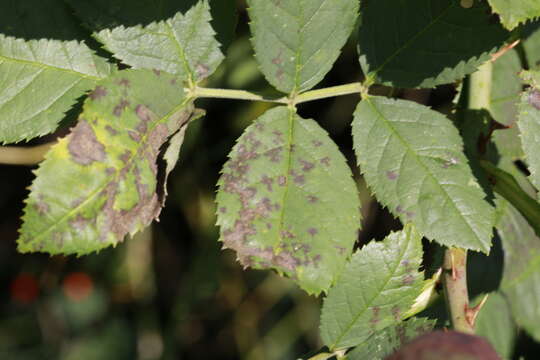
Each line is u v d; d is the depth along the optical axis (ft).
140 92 0.97
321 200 0.98
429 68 1.03
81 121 0.94
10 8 1.03
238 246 0.97
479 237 1.00
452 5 1.01
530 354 1.30
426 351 0.87
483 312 1.29
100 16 1.02
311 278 0.96
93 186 0.93
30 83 1.04
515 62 1.18
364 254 1.02
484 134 1.13
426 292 1.07
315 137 1.00
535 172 1.00
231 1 1.02
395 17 1.03
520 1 0.97
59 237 0.92
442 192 1.01
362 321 1.02
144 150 0.97
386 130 1.02
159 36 1.02
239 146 0.99
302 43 1.01
